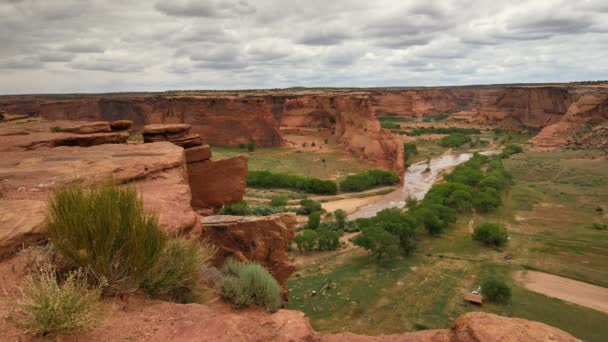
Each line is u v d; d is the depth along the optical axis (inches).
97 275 229.9
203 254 319.3
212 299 307.4
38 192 395.9
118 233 235.3
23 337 173.6
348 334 224.8
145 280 254.8
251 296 308.0
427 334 218.5
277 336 208.4
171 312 227.6
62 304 181.3
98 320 196.2
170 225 366.0
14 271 235.1
